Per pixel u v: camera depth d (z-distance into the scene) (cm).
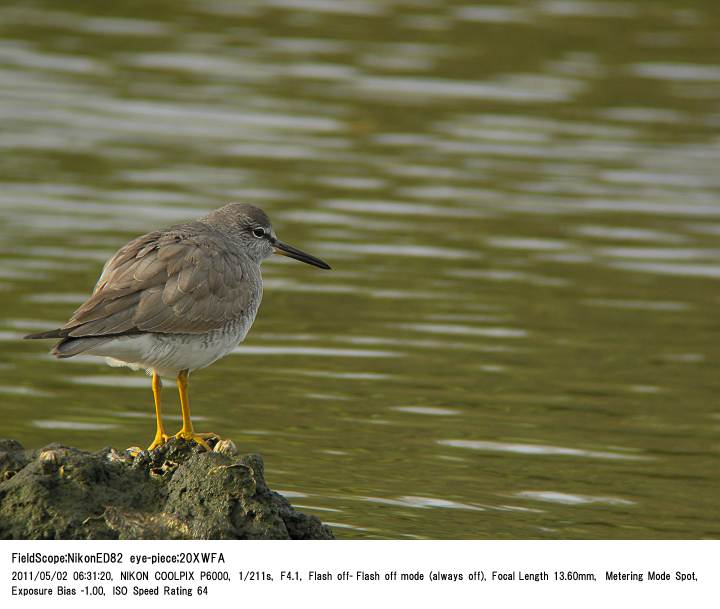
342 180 2220
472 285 1880
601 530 1191
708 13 3105
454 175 2267
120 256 1096
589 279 1917
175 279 1077
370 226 2053
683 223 2122
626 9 3117
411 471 1315
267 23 2944
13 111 2408
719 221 2133
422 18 3008
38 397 1484
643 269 1961
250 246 1262
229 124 2430
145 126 2397
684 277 1938
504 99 2592
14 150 2247
